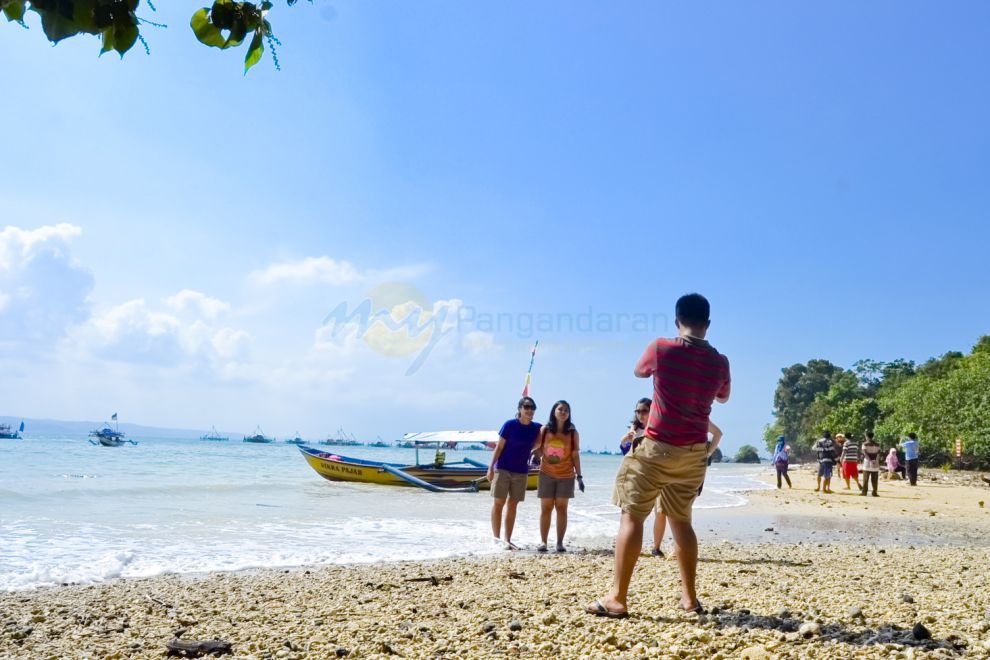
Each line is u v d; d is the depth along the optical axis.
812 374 122.56
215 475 27.34
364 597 5.90
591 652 3.96
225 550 9.13
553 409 9.74
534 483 21.31
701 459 4.73
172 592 6.21
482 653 4.00
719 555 8.96
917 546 10.84
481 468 22.48
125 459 42.28
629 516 4.75
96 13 1.86
